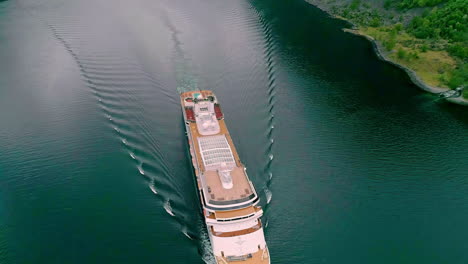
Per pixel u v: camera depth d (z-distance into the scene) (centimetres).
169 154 11681
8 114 13238
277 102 14150
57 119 13012
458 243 9419
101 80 14812
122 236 9369
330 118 13538
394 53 17912
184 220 9769
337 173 11269
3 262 8838
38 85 14662
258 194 10512
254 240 8812
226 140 11044
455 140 12681
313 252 9181
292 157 11744
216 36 17975
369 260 9019
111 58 16050
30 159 11488
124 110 13350
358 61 17400
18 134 12388
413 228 9781
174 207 10081
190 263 8788
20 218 9831
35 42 17300
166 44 17062
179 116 13225
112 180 10794
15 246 9169
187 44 17162
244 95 14338
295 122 13212
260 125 12925
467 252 9225
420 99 15012
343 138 12612
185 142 12106
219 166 10106
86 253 9000
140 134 12388
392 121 13588
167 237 9350
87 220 9750
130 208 10038
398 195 10631
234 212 9031
